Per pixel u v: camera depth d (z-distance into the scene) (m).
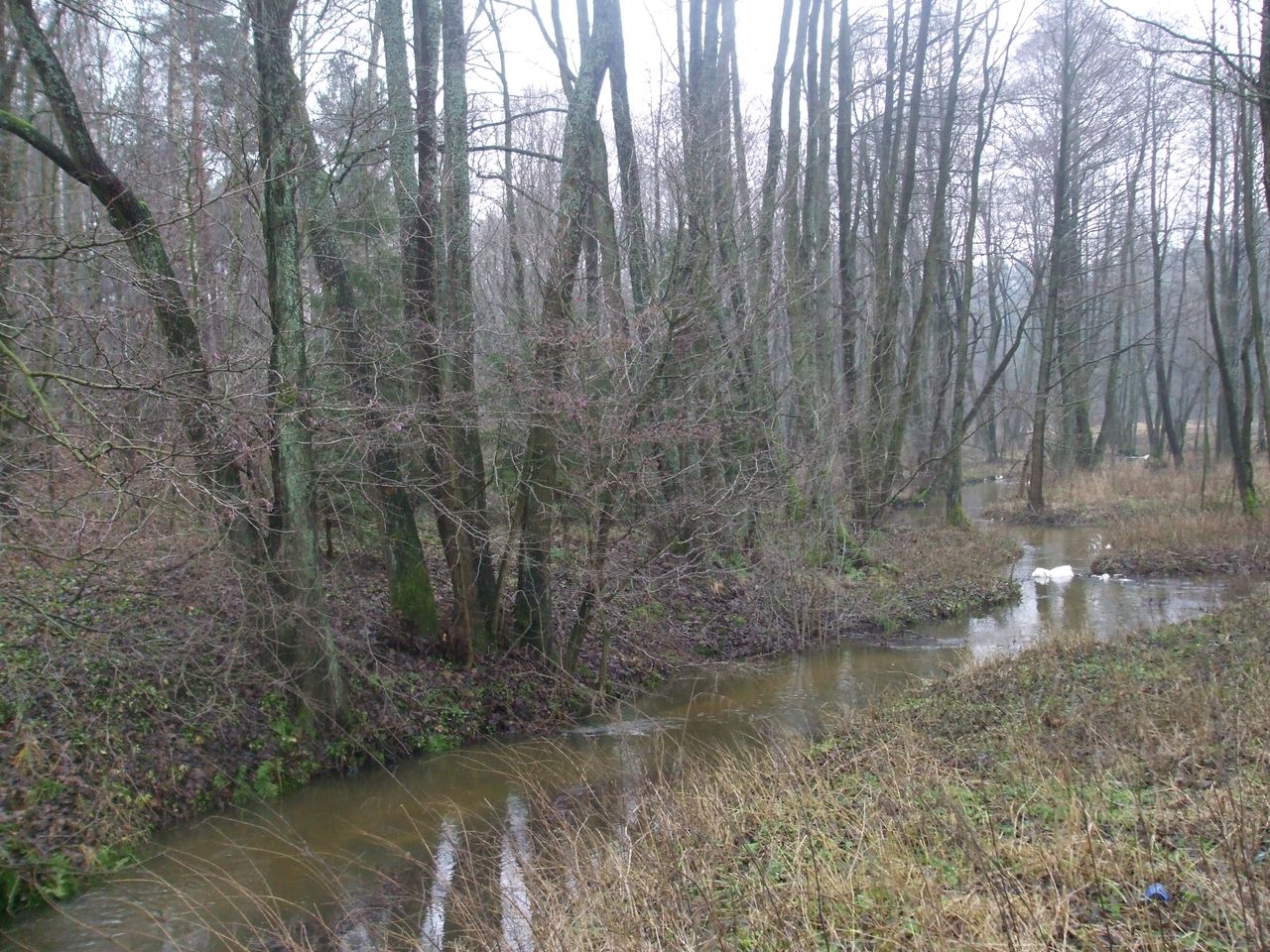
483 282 15.86
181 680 9.67
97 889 7.64
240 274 12.18
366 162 12.80
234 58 11.84
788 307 18.45
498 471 13.87
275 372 9.96
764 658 15.20
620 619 13.36
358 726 10.70
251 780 9.58
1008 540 25.02
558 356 11.73
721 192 15.14
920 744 8.05
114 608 9.94
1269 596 14.09
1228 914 4.32
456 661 12.38
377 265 13.44
